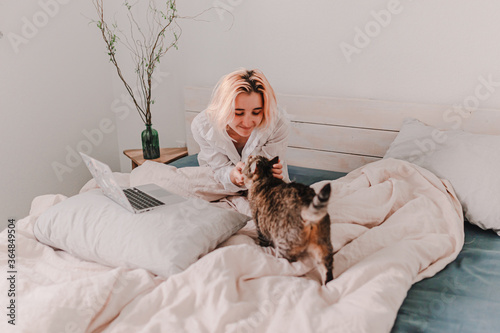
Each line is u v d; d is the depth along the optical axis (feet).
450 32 6.13
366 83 6.90
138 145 9.30
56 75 7.90
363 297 3.45
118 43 8.66
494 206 4.97
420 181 5.28
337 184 5.28
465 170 5.29
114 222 4.19
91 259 4.19
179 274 3.58
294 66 7.34
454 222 4.72
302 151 7.54
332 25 6.85
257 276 3.73
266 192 3.91
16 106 7.37
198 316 3.34
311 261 3.84
